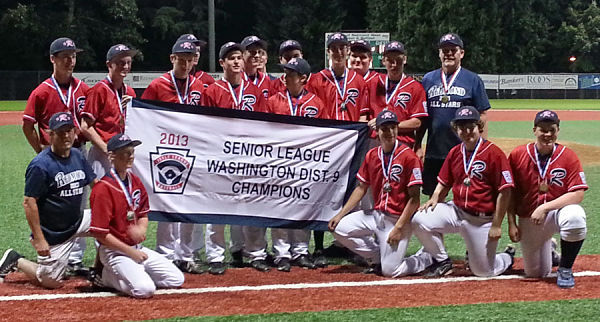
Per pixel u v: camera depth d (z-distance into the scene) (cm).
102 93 677
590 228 869
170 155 685
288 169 706
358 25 5038
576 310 549
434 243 654
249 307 560
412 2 4569
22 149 1736
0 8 4475
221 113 693
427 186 745
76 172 619
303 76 709
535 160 625
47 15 4441
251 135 698
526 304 564
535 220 613
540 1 4878
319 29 4812
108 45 4625
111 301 575
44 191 604
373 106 731
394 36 4684
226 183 694
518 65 4738
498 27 4591
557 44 4875
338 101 730
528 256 643
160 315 540
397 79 724
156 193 683
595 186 1179
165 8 4741
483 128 715
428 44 4547
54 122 602
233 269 694
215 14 4925
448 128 717
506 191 623
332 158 714
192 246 714
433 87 724
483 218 641
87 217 638
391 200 652
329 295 593
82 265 686
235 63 699
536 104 3559
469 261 653
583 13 4912
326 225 716
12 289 612
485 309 552
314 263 705
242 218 693
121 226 591
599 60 4900
